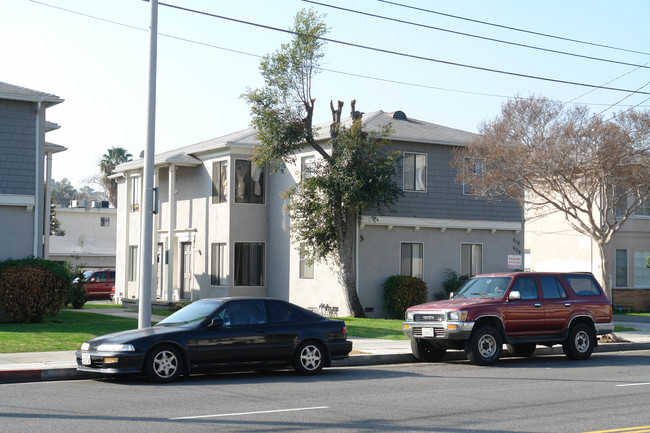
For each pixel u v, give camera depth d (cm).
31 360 1534
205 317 1422
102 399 1158
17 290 2230
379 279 3005
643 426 955
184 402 1132
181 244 3562
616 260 3903
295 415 1022
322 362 1514
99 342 1356
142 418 989
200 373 1501
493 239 3300
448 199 3155
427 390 1284
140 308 1648
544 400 1173
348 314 2834
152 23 1670
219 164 3294
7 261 2303
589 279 1895
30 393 1224
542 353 2036
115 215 6931
